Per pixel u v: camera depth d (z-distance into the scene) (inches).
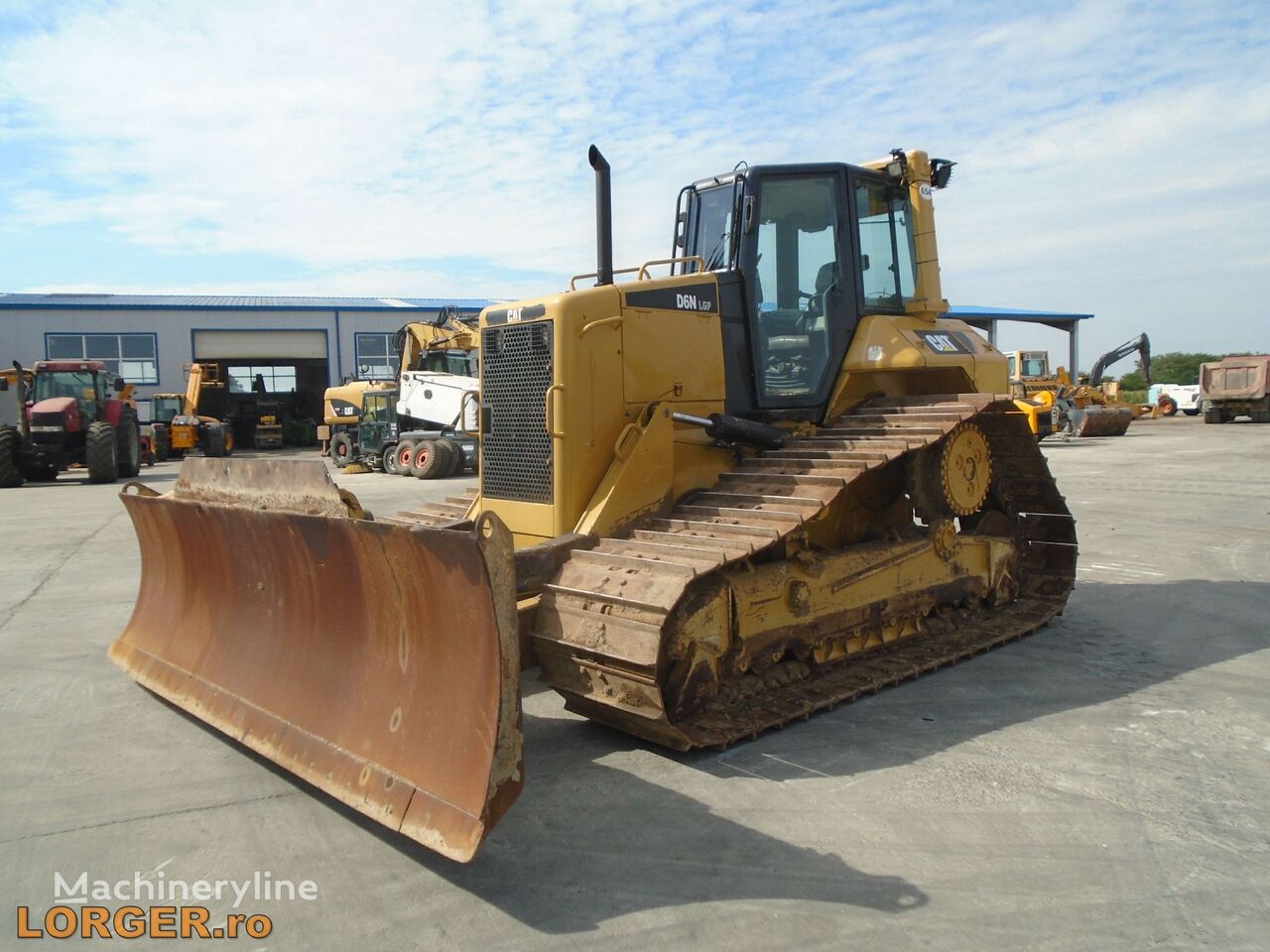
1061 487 622.8
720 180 259.8
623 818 157.1
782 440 237.1
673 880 137.5
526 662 191.5
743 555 179.5
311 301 1711.4
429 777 141.7
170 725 207.5
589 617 180.2
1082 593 322.7
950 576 263.1
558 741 192.5
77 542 474.9
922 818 155.1
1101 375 1374.3
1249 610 295.4
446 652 146.6
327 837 153.9
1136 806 158.6
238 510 188.1
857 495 259.1
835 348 253.0
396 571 152.6
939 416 230.4
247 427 1625.2
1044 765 176.7
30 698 227.5
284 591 187.3
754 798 163.8
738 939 122.0
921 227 273.0
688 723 191.2
